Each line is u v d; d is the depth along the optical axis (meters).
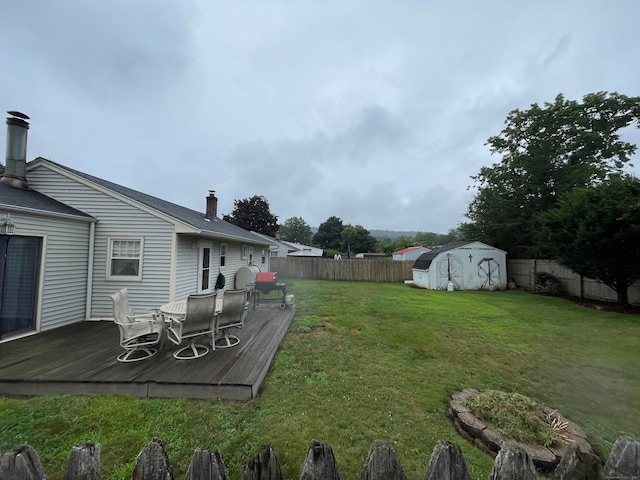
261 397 3.38
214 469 1.31
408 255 31.58
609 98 15.62
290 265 20.38
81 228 6.53
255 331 5.66
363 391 3.57
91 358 4.15
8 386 3.42
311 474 1.34
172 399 3.31
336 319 7.30
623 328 7.02
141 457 1.34
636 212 9.05
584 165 15.60
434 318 7.79
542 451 2.42
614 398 3.62
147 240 6.80
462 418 2.88
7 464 1.20
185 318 4.12
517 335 6.29
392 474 1.35
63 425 2.79
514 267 16.69
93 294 6.73
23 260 5.37
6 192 5.64
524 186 17.19
